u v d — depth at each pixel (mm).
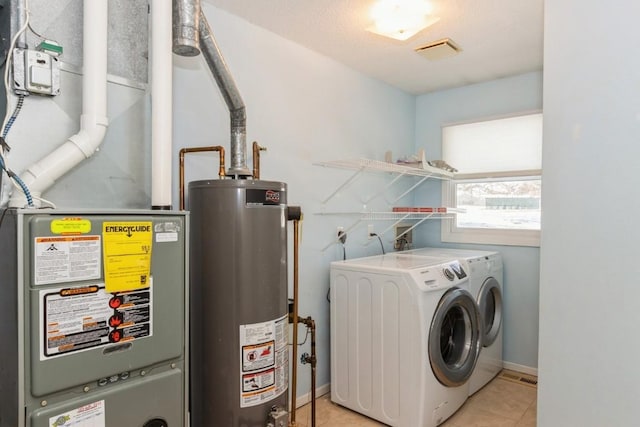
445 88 3502
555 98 1462
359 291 2434
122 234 1158
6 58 1259
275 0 2029
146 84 1663
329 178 2818
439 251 3254
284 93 2482
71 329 1056
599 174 1346
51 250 1021
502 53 2721
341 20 2240
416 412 2174
